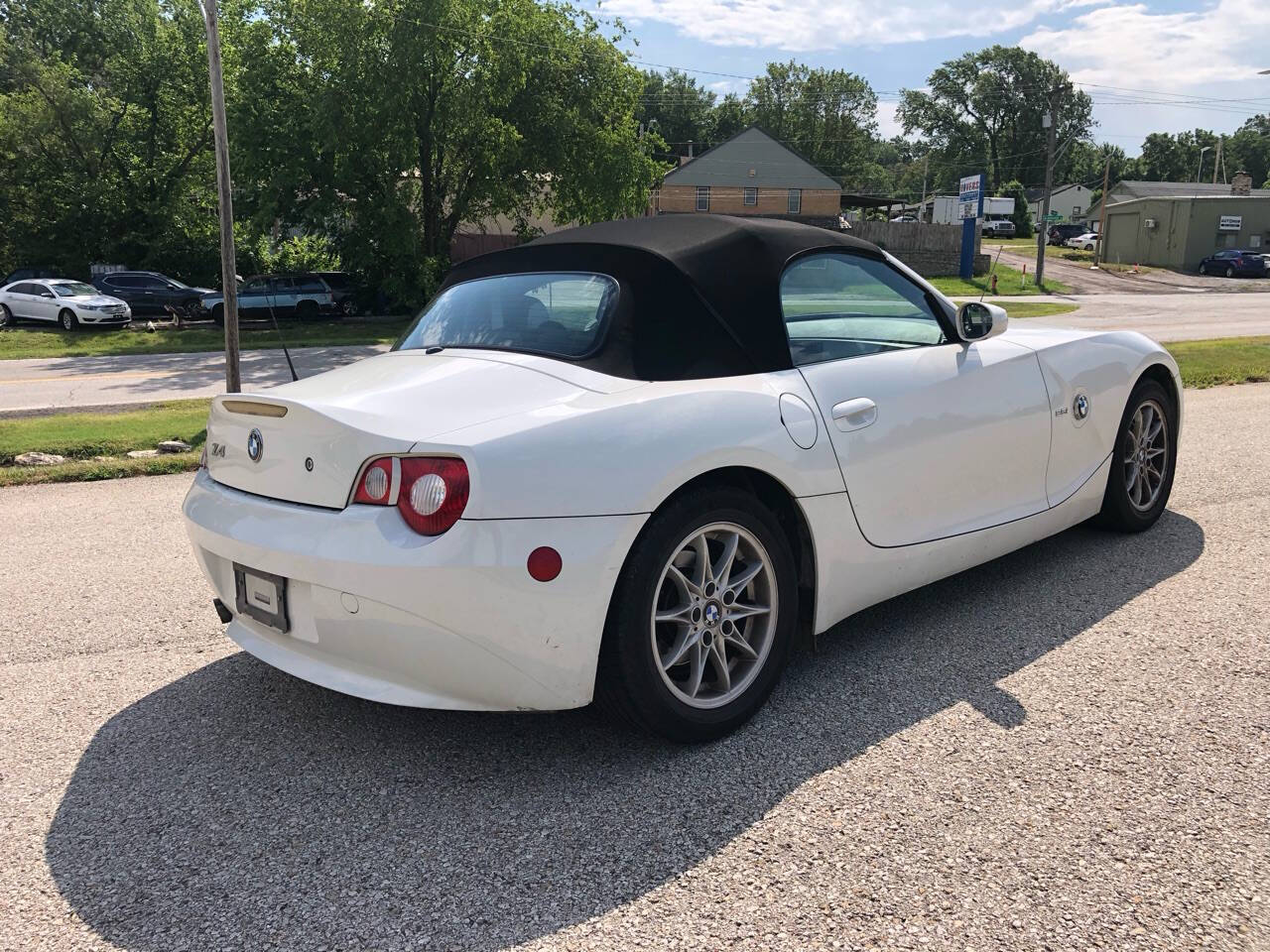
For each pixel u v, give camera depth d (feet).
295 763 8.87
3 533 17.57
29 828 7.86
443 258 98.37
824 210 195.21
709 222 10.36
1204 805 7.63
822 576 9.75
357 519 7.79
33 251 118.52
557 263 10.23
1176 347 45.01
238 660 11.39
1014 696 9.68
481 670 7.75
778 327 9.80
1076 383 12.99
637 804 7.95
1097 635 11.15
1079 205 335.26
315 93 87.35
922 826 7.47
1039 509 12.50
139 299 96.07
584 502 7.82
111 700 10.32
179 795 8.32
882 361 10.69
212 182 122.93
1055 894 6.59
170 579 14.52
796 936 6.25
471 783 8.40
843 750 8.73
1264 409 27.22
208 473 9.99
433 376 8.93
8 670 11.14
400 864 7.23
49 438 27.22
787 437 9.21
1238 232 163.12
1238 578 12.83
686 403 8.68
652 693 8.38
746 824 7.60
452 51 87.40
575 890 6.84
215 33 36.78
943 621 11.80
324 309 96.12
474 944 6.29
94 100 118.83
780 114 320.09
